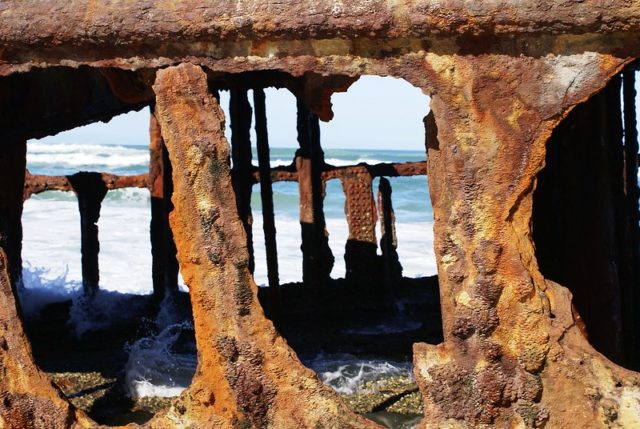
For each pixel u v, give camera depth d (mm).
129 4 3014
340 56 2918
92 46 3109
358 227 7121
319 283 6988
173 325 6512
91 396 5363
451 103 2863
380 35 2830
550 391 2867
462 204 2883
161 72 3035
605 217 4578
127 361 5891
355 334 6473
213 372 3086
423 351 2977
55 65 3199
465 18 2744
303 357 5992
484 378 2883
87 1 3070
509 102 2832
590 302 4602
